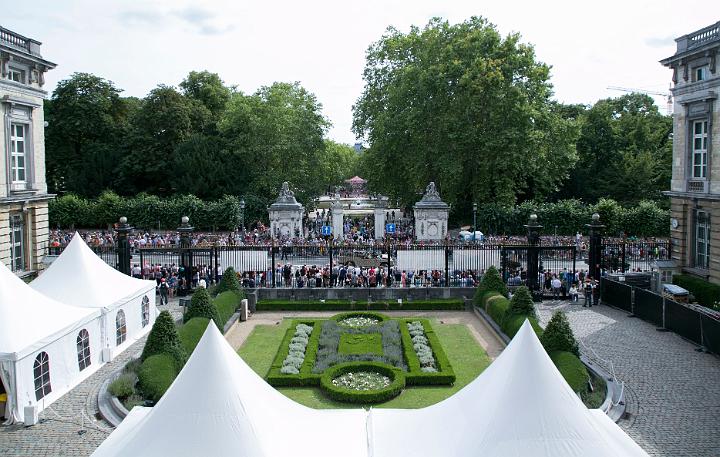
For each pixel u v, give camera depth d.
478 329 38.50
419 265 51.03
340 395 26.39
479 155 73.44
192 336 30.88
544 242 63.09
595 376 28.17
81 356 29.83
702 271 44.69
